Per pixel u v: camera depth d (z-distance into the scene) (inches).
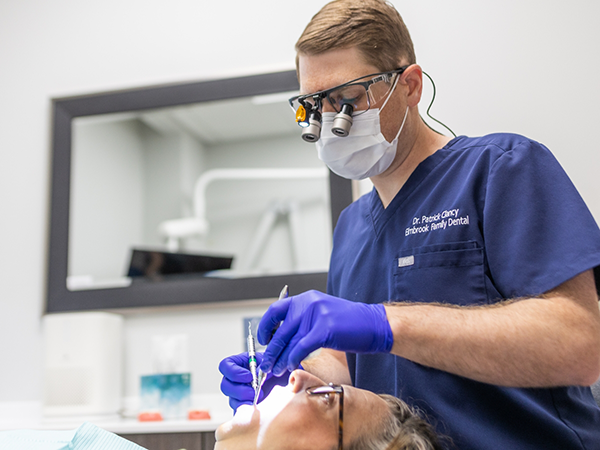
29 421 85.8
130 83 94.8
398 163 49.6
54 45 99.1
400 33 47.4
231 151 122.6
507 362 33.0
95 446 40.9
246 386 41.6
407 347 33.8
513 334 32.8
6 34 100.9
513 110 80.6
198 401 85.7
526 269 37.0
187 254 92.0
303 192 116.9
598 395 49.8
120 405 86.4
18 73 99.6
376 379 46.6
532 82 80.7
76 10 99.3
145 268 91.9
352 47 44.9
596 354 33.3
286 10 92.1
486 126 80.9
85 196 100.3
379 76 44.6
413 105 48.2
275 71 90.7
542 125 79.4
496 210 40.1
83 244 98.9
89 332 83.3
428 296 43.1
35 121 98.0
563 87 79.7
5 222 95.8
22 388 89.8
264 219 119.6
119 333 87.5
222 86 92.1
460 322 33.9
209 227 124.5
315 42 45.1
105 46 97.3
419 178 48.4
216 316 88.4
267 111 105.4
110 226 107.9
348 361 50.5
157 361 84.9
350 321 33.2
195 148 123.6
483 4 83.7
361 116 45.5
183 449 71.7
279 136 119.8
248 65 92.0
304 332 34.2
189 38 94.7
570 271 35.2
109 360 84.4
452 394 40.9
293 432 36.2
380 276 48.6
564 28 81.0
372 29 45.1
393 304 37.8
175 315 89.4
